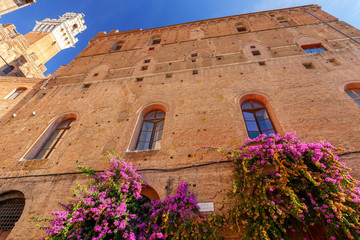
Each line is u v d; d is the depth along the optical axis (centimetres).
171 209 495
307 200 445
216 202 523
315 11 1545
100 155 729
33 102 1142
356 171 522
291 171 467
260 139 584
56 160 749
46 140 893
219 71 1033
